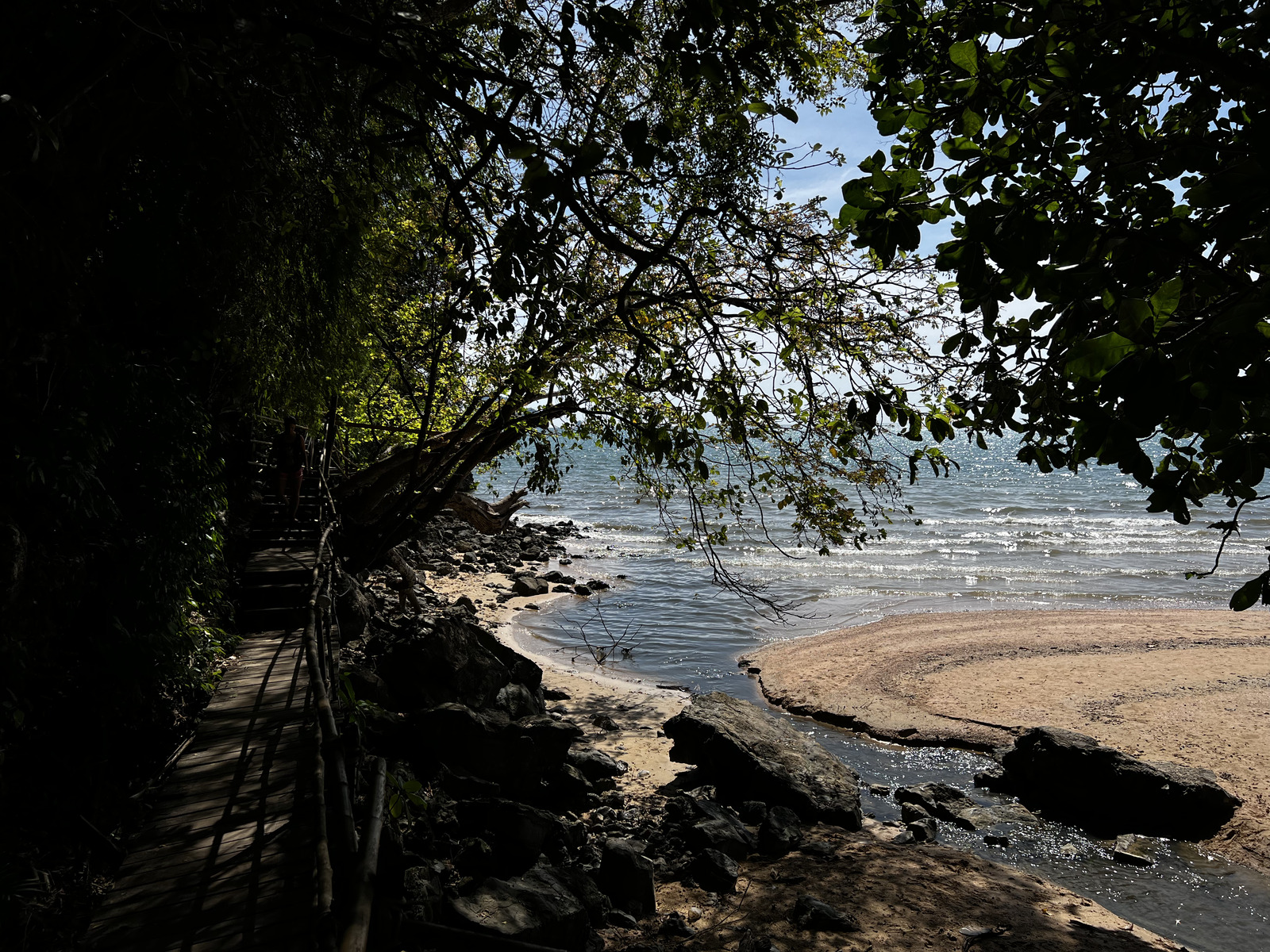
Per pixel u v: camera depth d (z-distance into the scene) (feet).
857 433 23.71
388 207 28.25
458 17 22.11
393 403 51.70
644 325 26.55
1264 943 25.53
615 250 15.46
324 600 29.35
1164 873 30.01
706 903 25.40
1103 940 24.45
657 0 20.03
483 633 43.68
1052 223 6.73
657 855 28.37
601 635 69.36
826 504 29.27
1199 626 66.03
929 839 32.32
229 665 30.96
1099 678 51.55
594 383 31.14
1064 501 213.46
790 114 13.46
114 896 15.78
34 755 18.29
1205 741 40.22
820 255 25.02
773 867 28.30
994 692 49.78
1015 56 7.66
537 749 30.99
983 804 36.14
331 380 31.27
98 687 20.81
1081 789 34.81
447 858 23.36
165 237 23.25
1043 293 6.42
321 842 15.43
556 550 119.65
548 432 36.11
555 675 55.77
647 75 22.44
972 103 7.72
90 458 18.67
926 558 116.98
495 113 13.97
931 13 9.21
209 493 26.89
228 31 14.71
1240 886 28.94
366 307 31.71
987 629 66.90
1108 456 5.60
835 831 31.89
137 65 16.26
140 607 22.79
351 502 50.06
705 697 41.73
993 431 9.15
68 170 17.15
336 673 26.94
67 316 19.13
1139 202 7.58
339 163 24.03
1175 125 8.92
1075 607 82.64
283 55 16.79
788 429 25.89
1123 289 6.17
